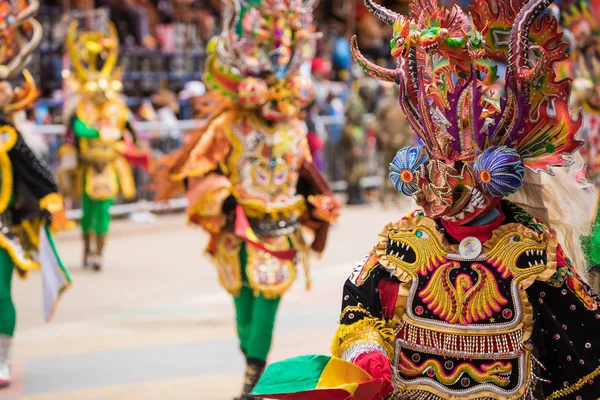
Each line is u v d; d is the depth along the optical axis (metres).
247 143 7.86
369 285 4.09
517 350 3.97
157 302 11.87
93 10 20.00
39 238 8.49
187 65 22.17
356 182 21.70
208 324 10.67
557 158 4.07
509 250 4.00
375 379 3.80
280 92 7.82
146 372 8.75
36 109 18.31
